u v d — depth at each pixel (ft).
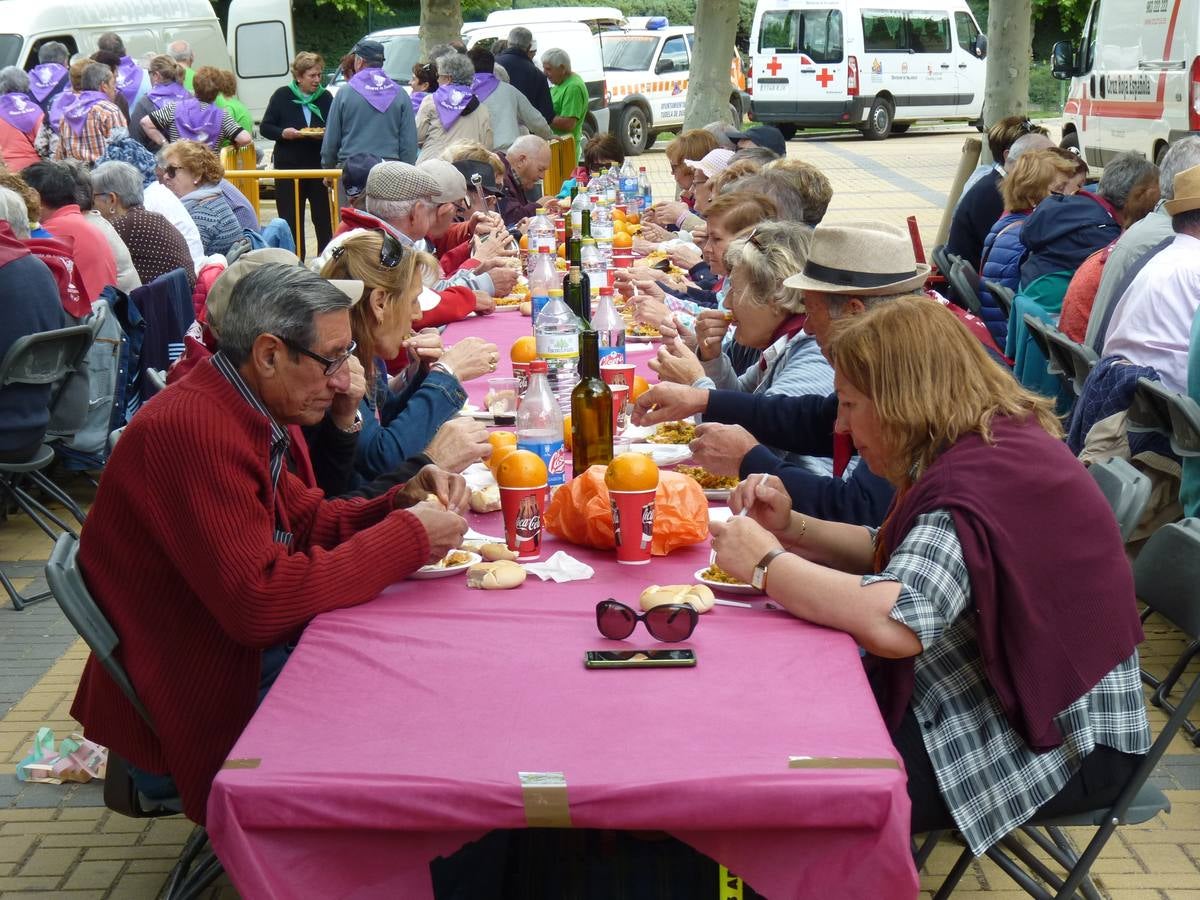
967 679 8.01
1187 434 13.75
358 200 30.01
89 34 55.88
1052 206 22.21
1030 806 7.97
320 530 9.65
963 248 28.96
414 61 69.67
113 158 31.60
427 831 6.26
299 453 10.12
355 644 7.79
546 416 10.85
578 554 9.37
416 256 12.53
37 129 41.19
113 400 19.88
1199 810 12.07
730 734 6.63
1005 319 24.32
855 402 8.28
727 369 14.83
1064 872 10.94
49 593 17.90
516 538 9.15
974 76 86.69
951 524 7.74
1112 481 9.84
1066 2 105.91
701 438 10.74
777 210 17.26
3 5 54.90
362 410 11.93
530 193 35.01
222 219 29.09
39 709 14.39
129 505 8.41
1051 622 7.72
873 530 9.55
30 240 18.99
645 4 133.08
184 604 8.57
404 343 13.47
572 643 7.79
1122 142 39.04
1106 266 17.67
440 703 7.04
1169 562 9.04
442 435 10.71
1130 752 8.16
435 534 8.77
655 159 76.43
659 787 6.11
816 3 81.20
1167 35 35.70
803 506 10.12
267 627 8.12
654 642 7.74
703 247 23.31
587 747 6.51
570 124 48.57
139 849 11.48
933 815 8.07
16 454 17.70
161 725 8.61
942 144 81.97
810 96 82.17
